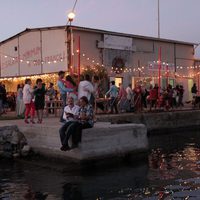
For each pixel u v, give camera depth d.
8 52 32.34
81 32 28.09
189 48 37.16
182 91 29.81
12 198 9.94
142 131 14.84
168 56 34.97
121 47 30.55
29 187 10.95
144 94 27.12
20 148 15.18
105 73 27.98
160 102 26.78
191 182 11.15
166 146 18.28
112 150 13.86
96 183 11.31
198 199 9.54
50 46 28.67
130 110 24.91
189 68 37.09
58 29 28.03
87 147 13.18
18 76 31.47
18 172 12.83
